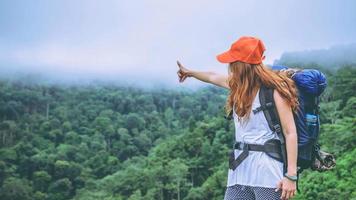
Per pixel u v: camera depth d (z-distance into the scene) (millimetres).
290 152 2916
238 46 3004
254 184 2980
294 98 2947
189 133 66562
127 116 101125
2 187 68625
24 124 97000
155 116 105562
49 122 97062
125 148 89000
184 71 3881
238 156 3045
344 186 30906
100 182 66250
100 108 108125
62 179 72312
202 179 58000
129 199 54531
